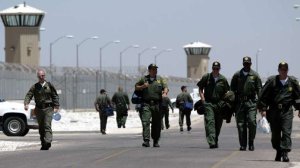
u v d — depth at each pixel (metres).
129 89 161.25
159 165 28.95
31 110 60.69
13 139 54.72
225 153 34.66
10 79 120.19
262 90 30.19
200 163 29.77
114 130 70.31
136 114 119.69
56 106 39.94
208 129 37.62
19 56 166.75
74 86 146.38
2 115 60.53
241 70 36.16
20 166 29.56
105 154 34.09
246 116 36.19
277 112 30.05
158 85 38.56
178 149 37.22
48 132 39.81
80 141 51.16
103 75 154.88
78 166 28.83
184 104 65.38
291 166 28.98
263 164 29.48
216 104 37.38
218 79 37.25
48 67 138.12
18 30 166.50
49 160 31.94
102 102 64.44
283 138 30.19
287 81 29.95
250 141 36.50
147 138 39.00
